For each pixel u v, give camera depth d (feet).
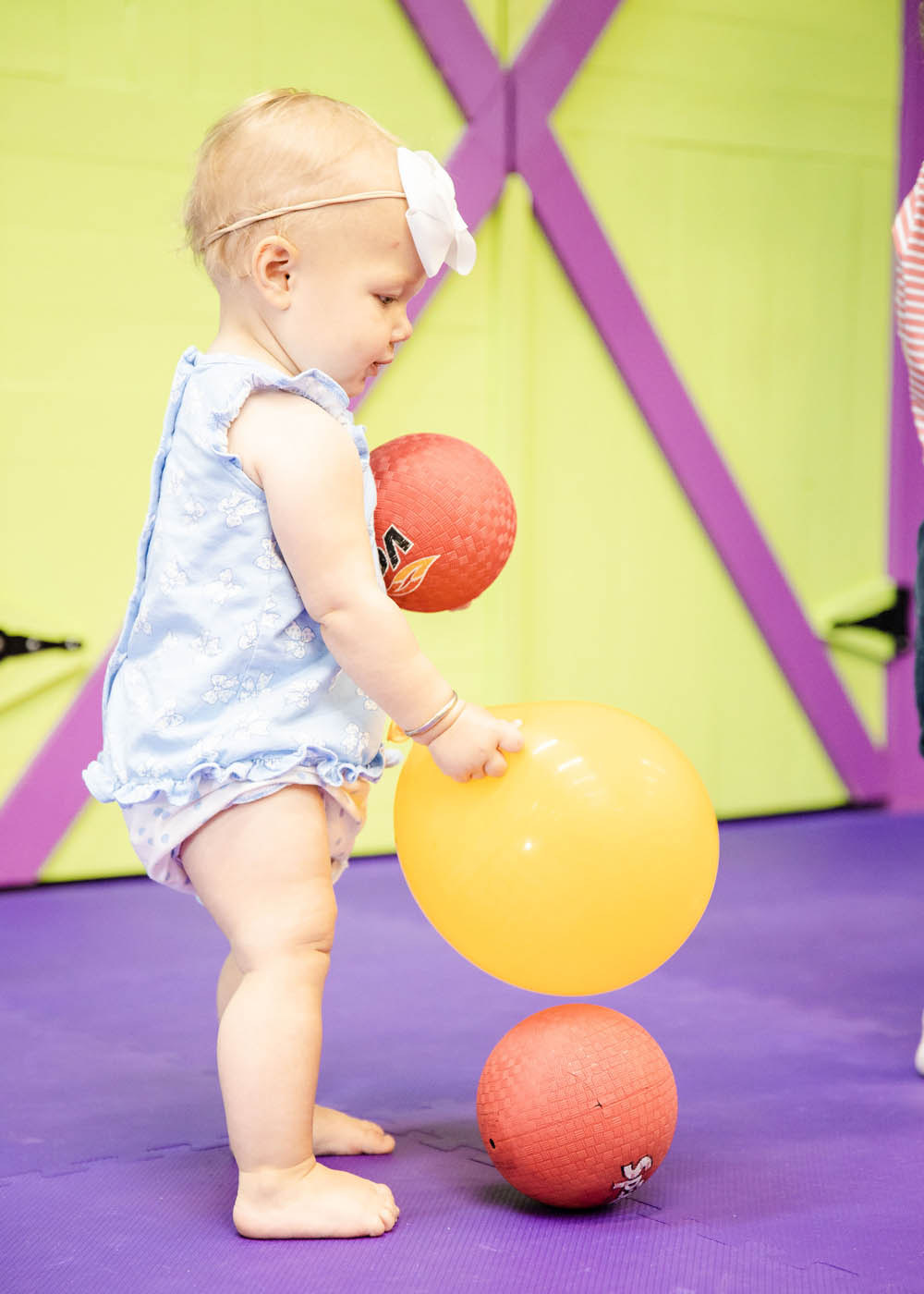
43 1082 5.97
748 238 12.04
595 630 11.67
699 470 11.85
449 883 4.57
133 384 9.89
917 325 6.33
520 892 4.43
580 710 4.80
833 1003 7.07
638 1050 4.58
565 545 11.49
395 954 8.05
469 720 4.54
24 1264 4.22
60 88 9.54
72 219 9.65
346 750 4.73
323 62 10.30
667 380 11.66
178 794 4.58
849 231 12.48
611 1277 4.11
